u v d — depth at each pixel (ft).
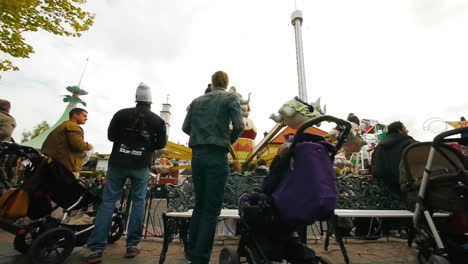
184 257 9.39
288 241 6.27
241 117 7.45
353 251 10.94
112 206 8.86
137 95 10.14
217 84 8.45
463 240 6.75
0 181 10.28
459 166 6.73
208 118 7.43
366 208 11.02
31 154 8.89
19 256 8.66
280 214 5.44
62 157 10.78
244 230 6.40
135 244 9.22
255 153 21.07
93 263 8.19
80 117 11.82
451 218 6.97
